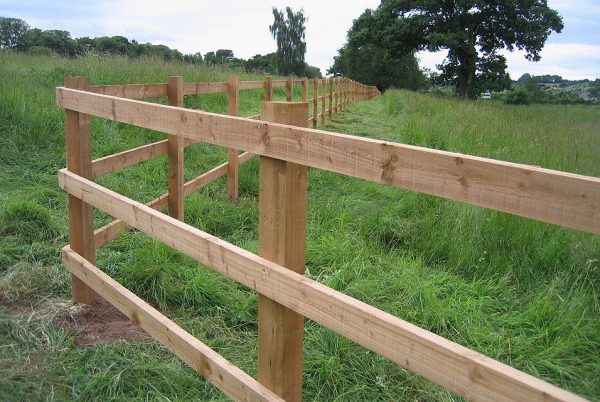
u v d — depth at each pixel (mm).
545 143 7688
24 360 2900
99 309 3660
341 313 1870
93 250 3773
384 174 1698
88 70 10734
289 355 2225
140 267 4035
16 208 4867
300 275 2082
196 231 2557
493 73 40719
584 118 19438
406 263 4367
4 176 6113
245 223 5570
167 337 2777
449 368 1553
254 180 6918
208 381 2721
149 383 2797
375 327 1761
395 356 1708
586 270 3963
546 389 1327
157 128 2770
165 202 5043
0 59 10898
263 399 2193
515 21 38469
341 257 4492
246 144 2207
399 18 41656
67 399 2652
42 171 6586
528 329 3459
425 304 3666
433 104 16469
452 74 41781
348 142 1795
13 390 2582
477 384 1482
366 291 3877
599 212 1250
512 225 4613
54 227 4859
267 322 2246
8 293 3719
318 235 5066
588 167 6559
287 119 2119
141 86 4742
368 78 60812
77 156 3646
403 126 11398
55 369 2871
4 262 4191
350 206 6141
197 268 4070
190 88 5621
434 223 5273
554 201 1324
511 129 9711
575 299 3578
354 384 2951
